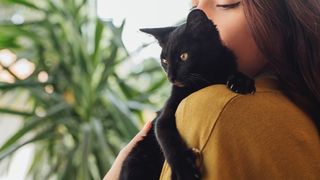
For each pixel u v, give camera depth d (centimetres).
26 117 109
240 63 51
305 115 44
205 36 53
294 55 46
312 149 41
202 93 44
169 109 52
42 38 112
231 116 41
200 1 56
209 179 40
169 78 55
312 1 47
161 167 54
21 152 140
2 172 115
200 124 42
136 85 121
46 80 109
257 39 46
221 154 40
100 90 108
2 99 117
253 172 40
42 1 119
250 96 42
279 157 40
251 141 40
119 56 112
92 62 111
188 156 43
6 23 111
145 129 58
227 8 51
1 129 163
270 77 48
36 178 112
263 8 45
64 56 111
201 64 53
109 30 112
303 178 40
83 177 94
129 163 56
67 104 107
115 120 105
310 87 46
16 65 115
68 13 115
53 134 105
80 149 99
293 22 46
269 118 41
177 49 55
